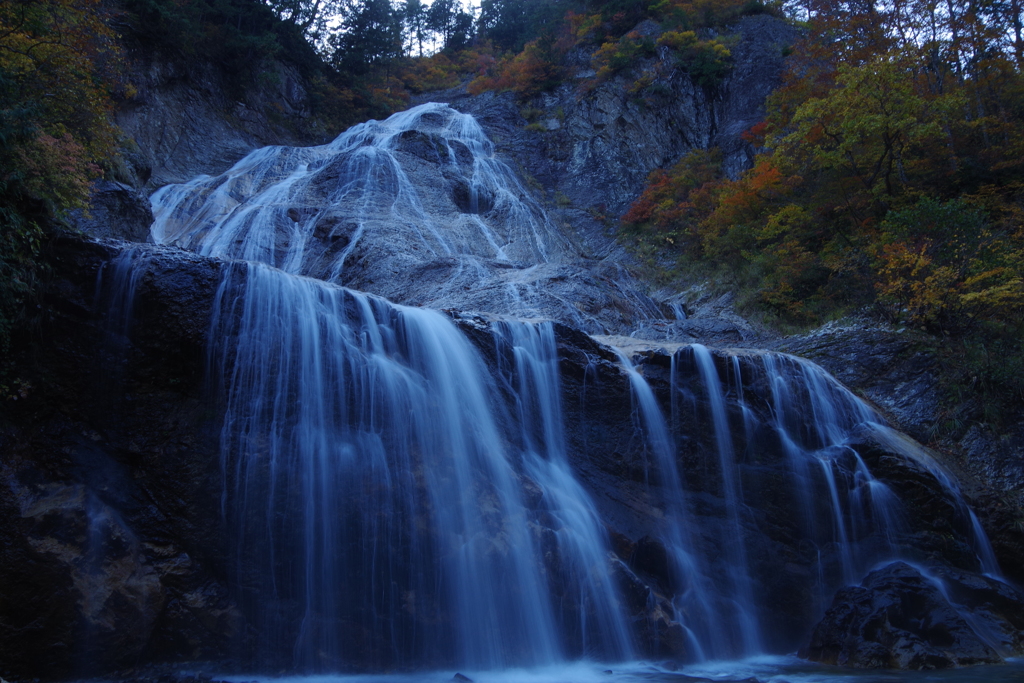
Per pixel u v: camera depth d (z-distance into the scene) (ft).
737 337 48.78
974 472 35.12
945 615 25.31
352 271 63.41
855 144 57.62
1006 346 38.81
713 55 109.81
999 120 62.85
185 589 21.02
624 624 24.94
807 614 28.60
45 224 24.94
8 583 19.24
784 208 60.44
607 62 114.42
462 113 118.83
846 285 52.49
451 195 85.56
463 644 23.03
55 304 23.94
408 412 26.91
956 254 42.52
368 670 21.91
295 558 22.44
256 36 114.01
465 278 57.00
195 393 23.95
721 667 24.36
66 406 23.13
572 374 32.45
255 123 109.40
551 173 107.34
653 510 29.71
